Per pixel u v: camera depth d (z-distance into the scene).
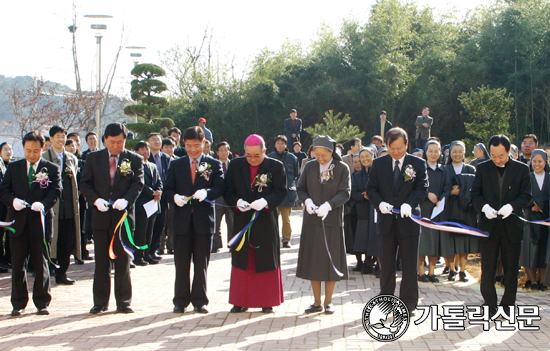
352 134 27.53
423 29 36.84
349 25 35.81
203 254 6.21
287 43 40.53
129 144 21.34
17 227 6.09
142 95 23.53
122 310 6.20
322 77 35.66
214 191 6.16
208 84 36.94
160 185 9.33
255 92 35.19
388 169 5.93
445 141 36.09
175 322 5.79
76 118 22.25
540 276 7.85
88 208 10.29
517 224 5.70
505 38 34.06
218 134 36.38
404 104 34.62
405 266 5.80
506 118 25.16
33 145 6.18
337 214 6.10
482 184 5.87
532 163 7.67
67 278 7.87
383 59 33.59
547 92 32.06
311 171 6.21
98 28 20.59
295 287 7.68
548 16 32.81
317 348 4.89
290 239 11.96
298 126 20.62
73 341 5.14
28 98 21.86
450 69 34.38
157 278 8.21
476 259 10.34
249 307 6.12
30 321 5.88
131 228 6.29
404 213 5.63
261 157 6.14
